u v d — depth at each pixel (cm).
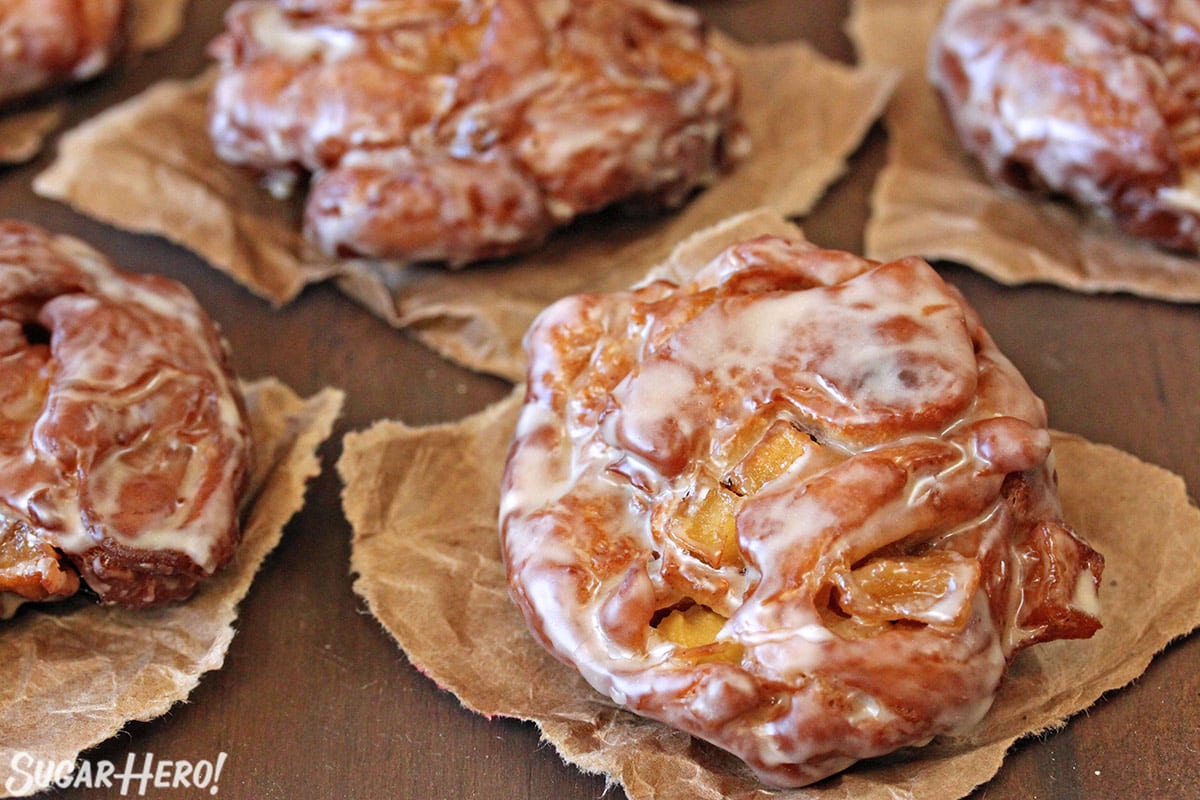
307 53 54
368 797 45
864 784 44
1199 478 49
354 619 48
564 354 47
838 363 45
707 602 44
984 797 44
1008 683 45
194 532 46
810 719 42
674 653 43
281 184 55
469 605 47
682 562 44
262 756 46
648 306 46
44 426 46
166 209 55
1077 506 48
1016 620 44
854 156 56
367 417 51
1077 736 45
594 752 45
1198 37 52
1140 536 47
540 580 44
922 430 44
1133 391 50
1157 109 51
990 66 53
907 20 59
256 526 48
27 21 56
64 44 57
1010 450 43
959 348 45
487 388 51
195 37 60
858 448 44
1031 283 52
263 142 54
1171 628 46
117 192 55
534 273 53
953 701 43
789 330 45
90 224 55
